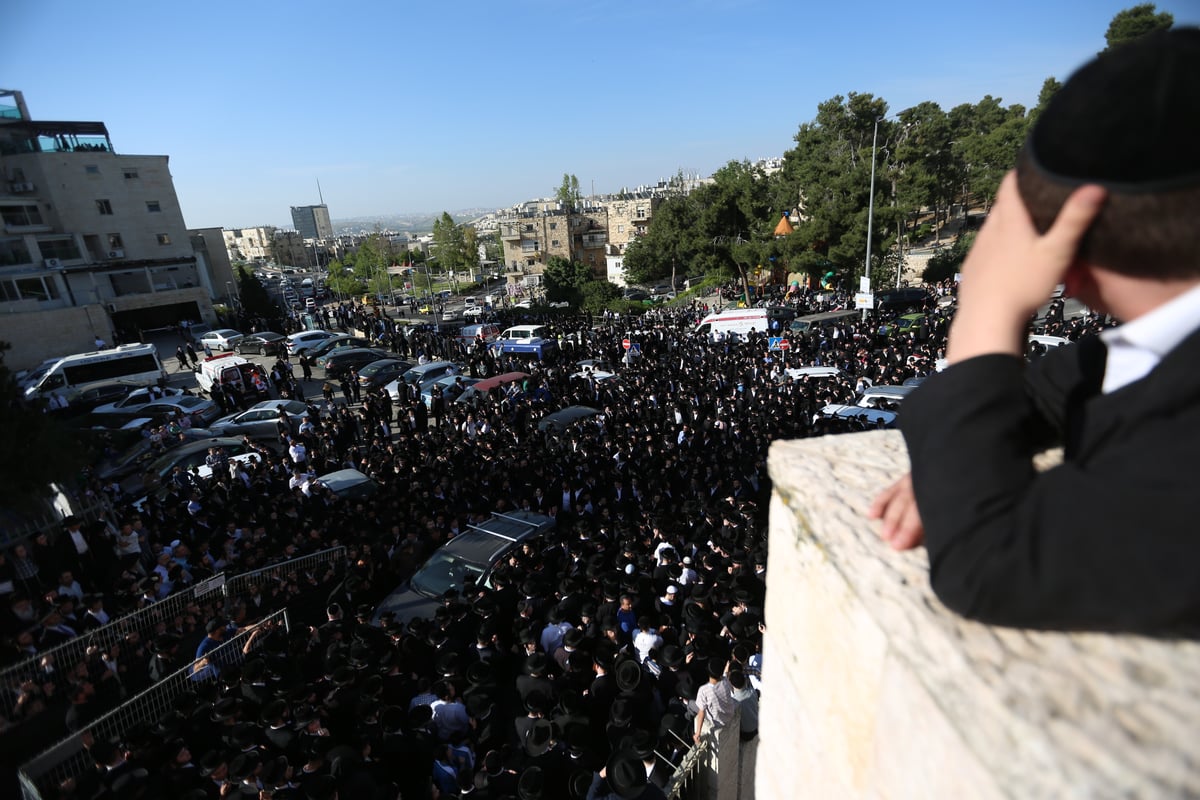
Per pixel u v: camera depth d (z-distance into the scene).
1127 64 0.62
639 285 69.56
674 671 5.40
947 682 0.79
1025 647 0.77
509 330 28.64
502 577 7.53
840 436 1.65
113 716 5.58
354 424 17.34
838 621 1.12
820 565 1.19
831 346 23.00
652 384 18.86
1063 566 0.61
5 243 35.50
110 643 6.73
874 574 1.03
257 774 4.48
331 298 71.06
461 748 4.88
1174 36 0.62
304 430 16.62
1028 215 0.73
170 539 10.05
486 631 6.35
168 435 16.80
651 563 7.65
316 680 6.40
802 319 26.92
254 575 8.55
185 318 43.28
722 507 9.17
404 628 7.30
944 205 60.69
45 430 8.85
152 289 41.50
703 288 50.97
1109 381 0.78
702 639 5.54
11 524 8.46
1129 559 0.57
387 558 9.21
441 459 13.37
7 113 38.53
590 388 19.95
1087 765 0.60
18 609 6.87
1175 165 0.57
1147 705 0.64
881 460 1.46
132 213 41.81
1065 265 0.71
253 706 5.68
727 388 17.77
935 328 22.91
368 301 58.16
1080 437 0.74
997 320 0.78
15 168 38.69
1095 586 0.60
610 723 4.86
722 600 6.52
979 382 0.74
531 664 5.57
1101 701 0.66
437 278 91.88
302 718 5.07
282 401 19.20
